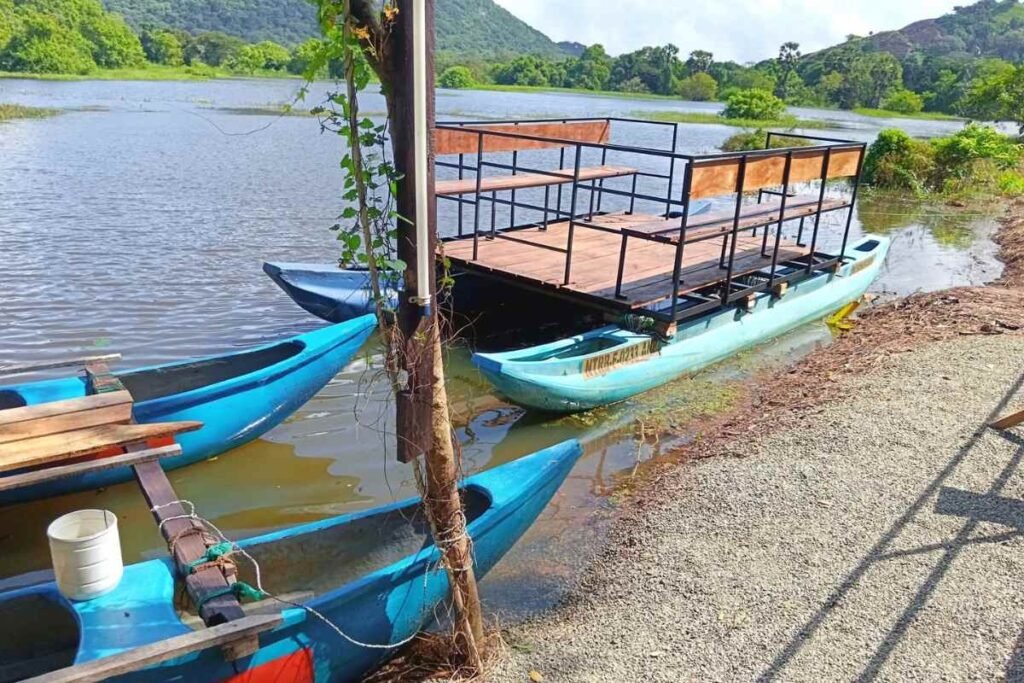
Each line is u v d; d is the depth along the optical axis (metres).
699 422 7.93
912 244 17.05
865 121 61.22
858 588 4.68
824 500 5.70
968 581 4.68
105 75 69.19
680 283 8.98
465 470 6.99
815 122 56.78
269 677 3.85
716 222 9.28
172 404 6.52
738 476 6.20
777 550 5.14
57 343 9.69
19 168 21.52
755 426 7.39
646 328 8.62
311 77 3.60
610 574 5.18
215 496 6.64
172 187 19.86
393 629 4.32
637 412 8.23
